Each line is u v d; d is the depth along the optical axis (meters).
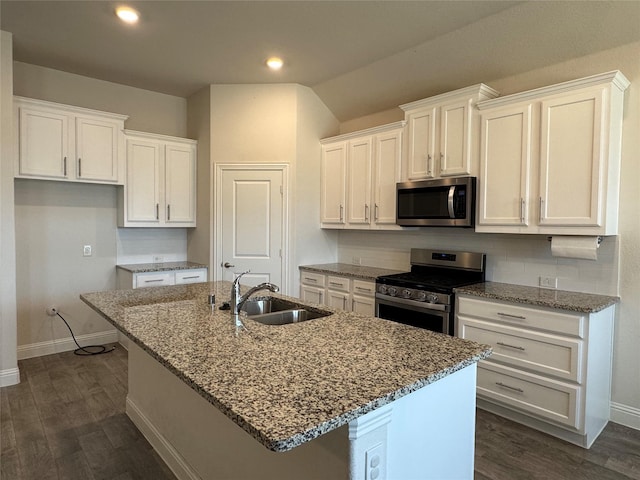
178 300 2.45
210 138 4.36
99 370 3.58
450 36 3.16
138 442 2.46
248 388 1.18
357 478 1.11
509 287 3.09
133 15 2.93
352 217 4.18
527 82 3.16
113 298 2.49
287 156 4.30
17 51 3.54
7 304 3.21
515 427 2.69
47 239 3.96
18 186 3.79
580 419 2.42
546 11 2.69
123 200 4.14
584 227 2.58
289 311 2.31
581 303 2.50
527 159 2.81
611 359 2.74
